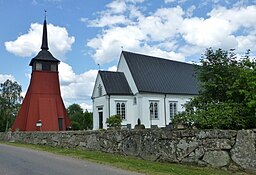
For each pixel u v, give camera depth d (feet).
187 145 36.22
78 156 48.06
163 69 166.09
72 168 35.73
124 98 143.95
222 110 39.06
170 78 163.22
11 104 285.84
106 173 31.86
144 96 143.64
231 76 48.34
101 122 145.18
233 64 49.90
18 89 291.38
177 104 156.87
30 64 158.51
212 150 33.40
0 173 33.22
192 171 32.24
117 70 158.40
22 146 77.10
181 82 165.89
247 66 41.32
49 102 149.79
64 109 156.04
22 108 153.69
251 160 29.63
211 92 48.57
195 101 49.57
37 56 154.81
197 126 40.83
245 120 36.37
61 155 51.01
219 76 48.11
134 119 144.56
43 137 77.82
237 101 40.52
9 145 84.12
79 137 60.13
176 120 44.75
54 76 156.76
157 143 40.24
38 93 150.71
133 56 157.89
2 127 272.31
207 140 34.04
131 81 148.36
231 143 31.68
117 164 37.96
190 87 166.91
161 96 150.82
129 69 150.30
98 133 53.67
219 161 32.55
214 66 50.42
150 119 143.95
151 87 148.56
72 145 62.54
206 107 44.86
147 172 32.04
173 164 37.14
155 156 40.34
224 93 47.16
